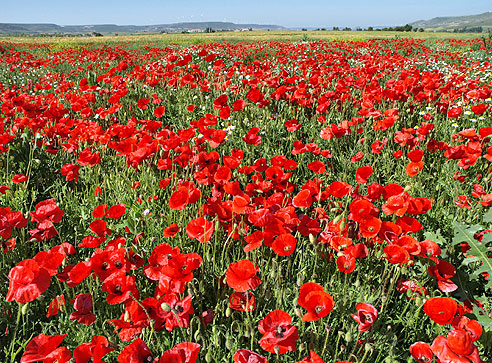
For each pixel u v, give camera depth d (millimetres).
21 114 5848
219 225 2672
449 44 23234
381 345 2051
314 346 2064
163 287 1989
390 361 1744
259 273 2627
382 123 4781
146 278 2504
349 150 4961
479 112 4906
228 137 5105
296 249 2924
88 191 3928
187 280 1963
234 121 5719
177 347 1579
